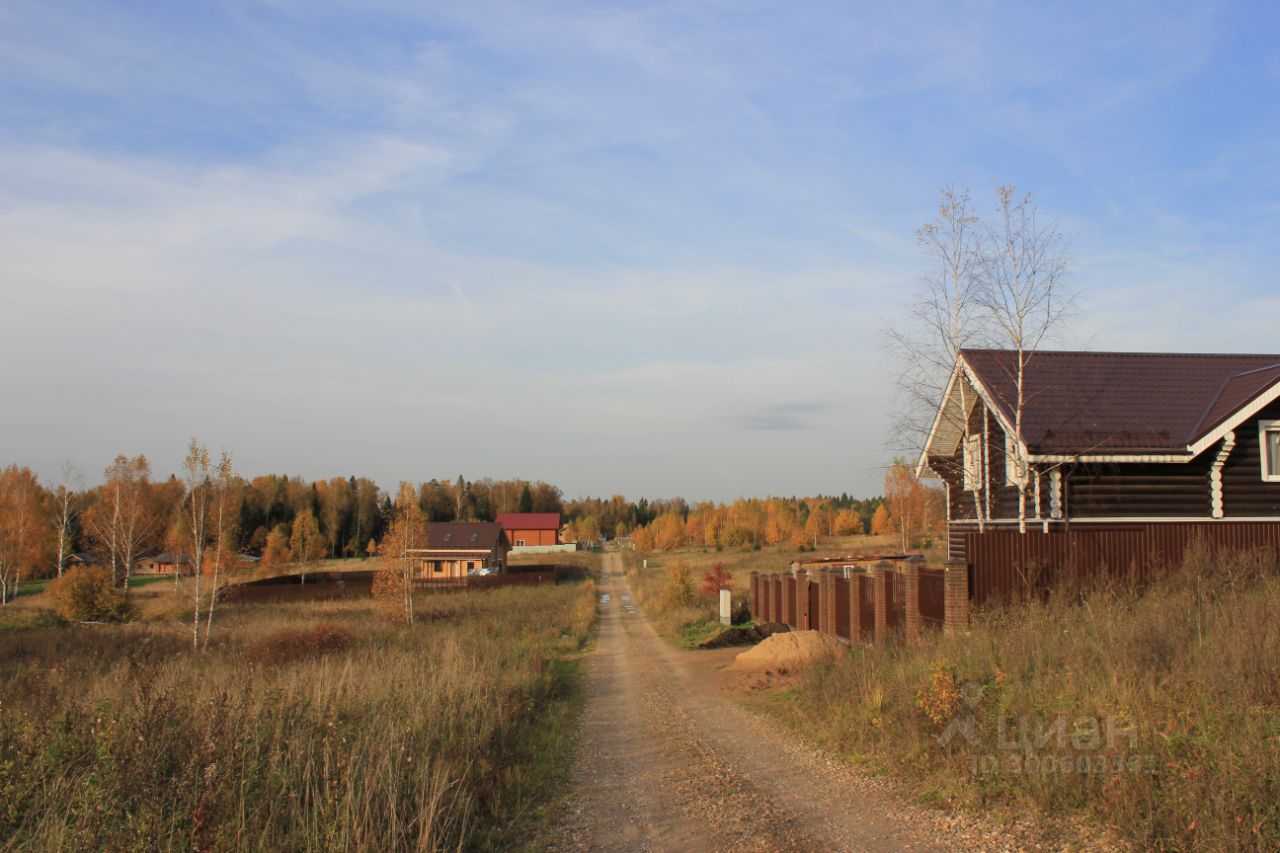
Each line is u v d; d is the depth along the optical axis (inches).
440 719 410.0
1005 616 524.7
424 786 279.9
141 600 1979.6
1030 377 749.9
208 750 264.4
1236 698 287.0
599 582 2731.3
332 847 229.8
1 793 242.2
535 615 1378.0
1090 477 670.5
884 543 3218.5
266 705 366.9
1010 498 746.8
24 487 2369.6
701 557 3432.6
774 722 485.7
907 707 370.3
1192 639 374.3
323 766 287.9
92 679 598.5
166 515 2765.7
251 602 1932.8
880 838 263.3
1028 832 248.7
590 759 419.5
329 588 2026.3
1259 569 549.3
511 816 313.1
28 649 991.0
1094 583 571.2
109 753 267.7
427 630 1131.9
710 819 300.8
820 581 865.5
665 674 778.2
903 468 882.8
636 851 272.2
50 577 2925.7
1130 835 227.3
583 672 810.8
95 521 2394.2
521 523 4815.5
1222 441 669.3
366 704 438.9
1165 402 712.4
